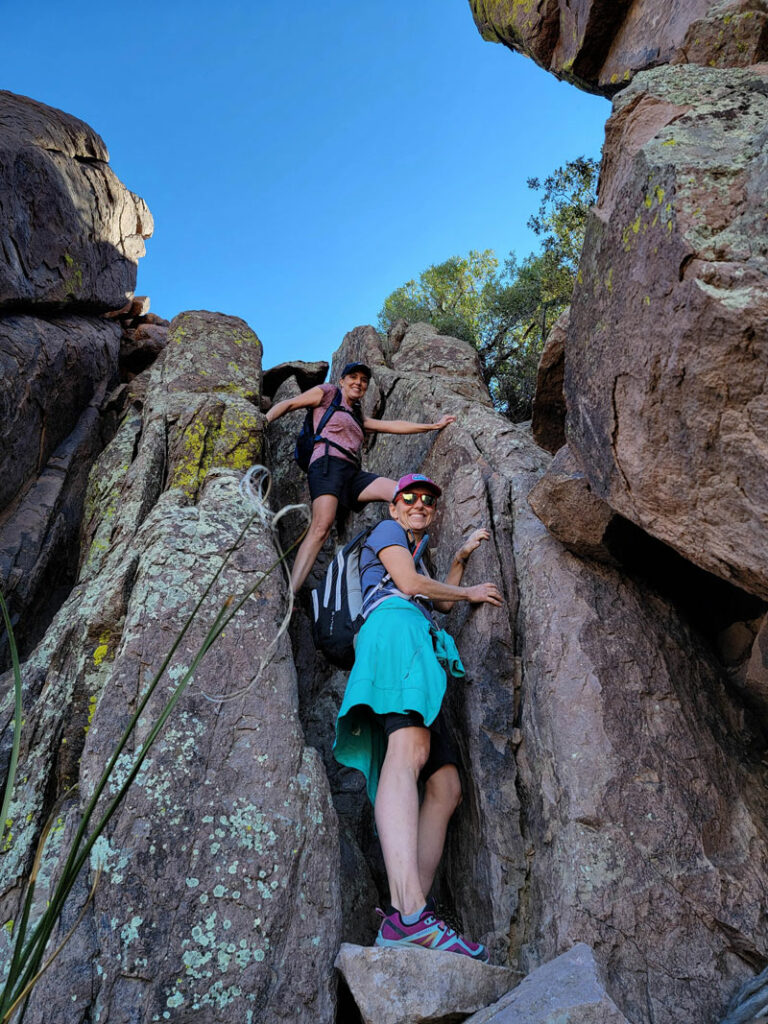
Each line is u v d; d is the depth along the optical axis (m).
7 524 4.82
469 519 4.16
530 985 2.38
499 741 3.31
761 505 2.33
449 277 16.34
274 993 2.55
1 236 5.64
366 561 3.63
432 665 3.19
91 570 4.03
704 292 2.32
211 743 3.02
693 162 2.55
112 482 4.70
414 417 5.54
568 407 3.28
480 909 3.05
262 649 3.38
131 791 2.81
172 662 3.22
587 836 2.84
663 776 2.96
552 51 5.65
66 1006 2.36
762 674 3.45
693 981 2.56
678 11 4.45
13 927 2.53
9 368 5.04
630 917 2.68
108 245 7.34
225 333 6.12
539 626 3.46
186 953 2.53
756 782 3.12
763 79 2.78
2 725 3.18
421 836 3.07
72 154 7.16
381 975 2.48
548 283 13.10
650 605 3.57
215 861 2.73
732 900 2.70
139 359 7.75
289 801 2.96
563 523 3.52
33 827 2.81
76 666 3.38
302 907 2.75
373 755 3.26
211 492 4.25
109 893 2.59
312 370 7.28
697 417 2.45
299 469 5.97
